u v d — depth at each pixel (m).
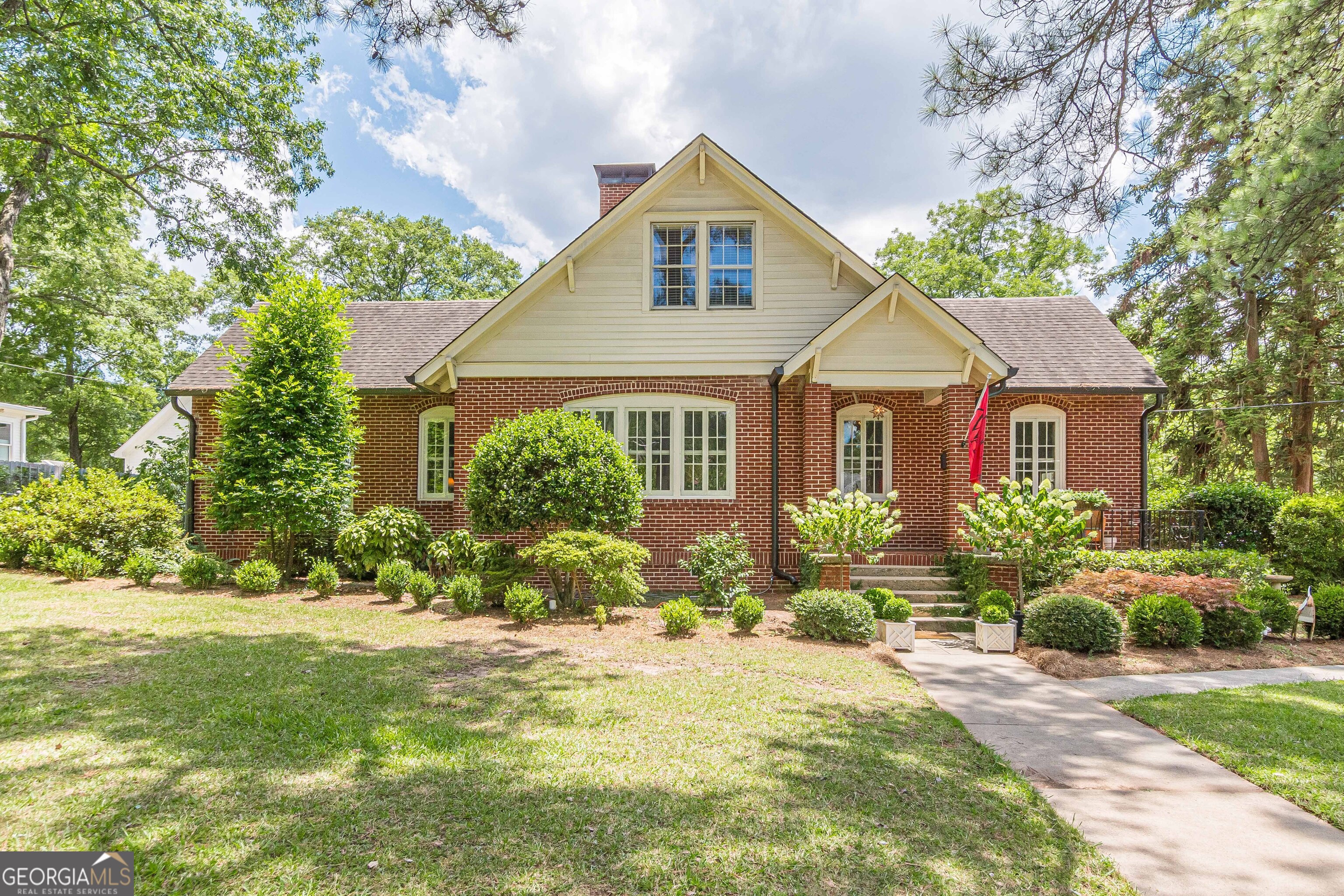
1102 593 9.97
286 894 3.15
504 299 12.78
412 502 14.95
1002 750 5.35
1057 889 3.37
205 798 4.03
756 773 4.65
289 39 15.31
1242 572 11.26
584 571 9.84
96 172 15.27
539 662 7.53
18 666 6.71
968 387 12.07
